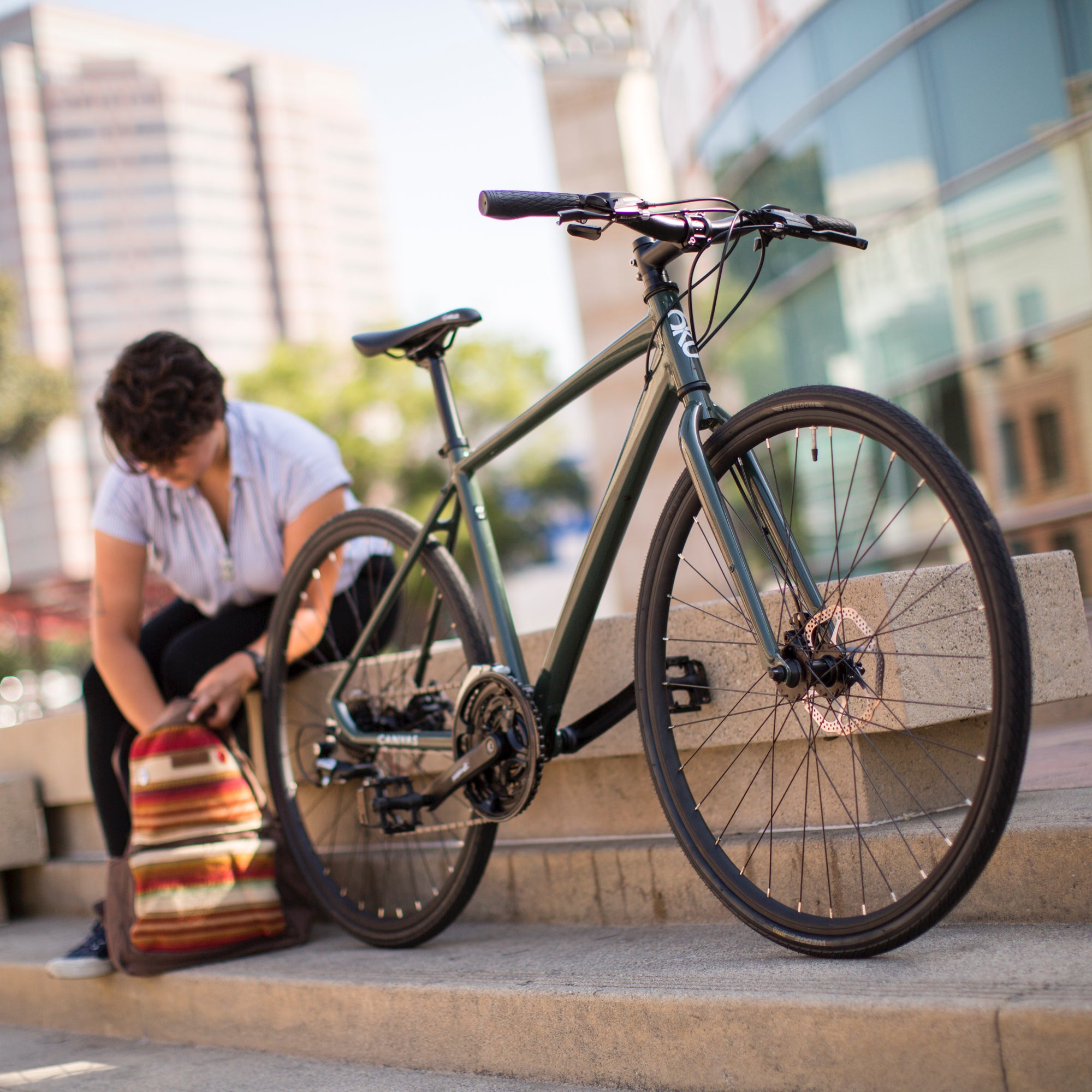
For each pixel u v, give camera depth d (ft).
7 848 11.25
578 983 5.45
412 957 6.92
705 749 6.74
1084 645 6.48
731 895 5.45
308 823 9.25
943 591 5.90
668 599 5.86
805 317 28.43
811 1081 4.47
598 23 44.83
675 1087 4.91
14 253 294.87
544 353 128.67
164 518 8.68
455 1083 5.62
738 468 5.46
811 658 5.01
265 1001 6.84
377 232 351.87
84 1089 6.55
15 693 48.70
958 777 6.33
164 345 7.88
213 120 324.60
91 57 338.75
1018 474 22.43
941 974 4.55
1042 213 21.26
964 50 22.35
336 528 8.10
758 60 29.12
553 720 6.49
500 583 7.12
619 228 57.47
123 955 7.72
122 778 8.62
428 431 125.08
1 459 93.20
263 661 8.52
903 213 24.48
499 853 7.68
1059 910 5.14
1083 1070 3.80
